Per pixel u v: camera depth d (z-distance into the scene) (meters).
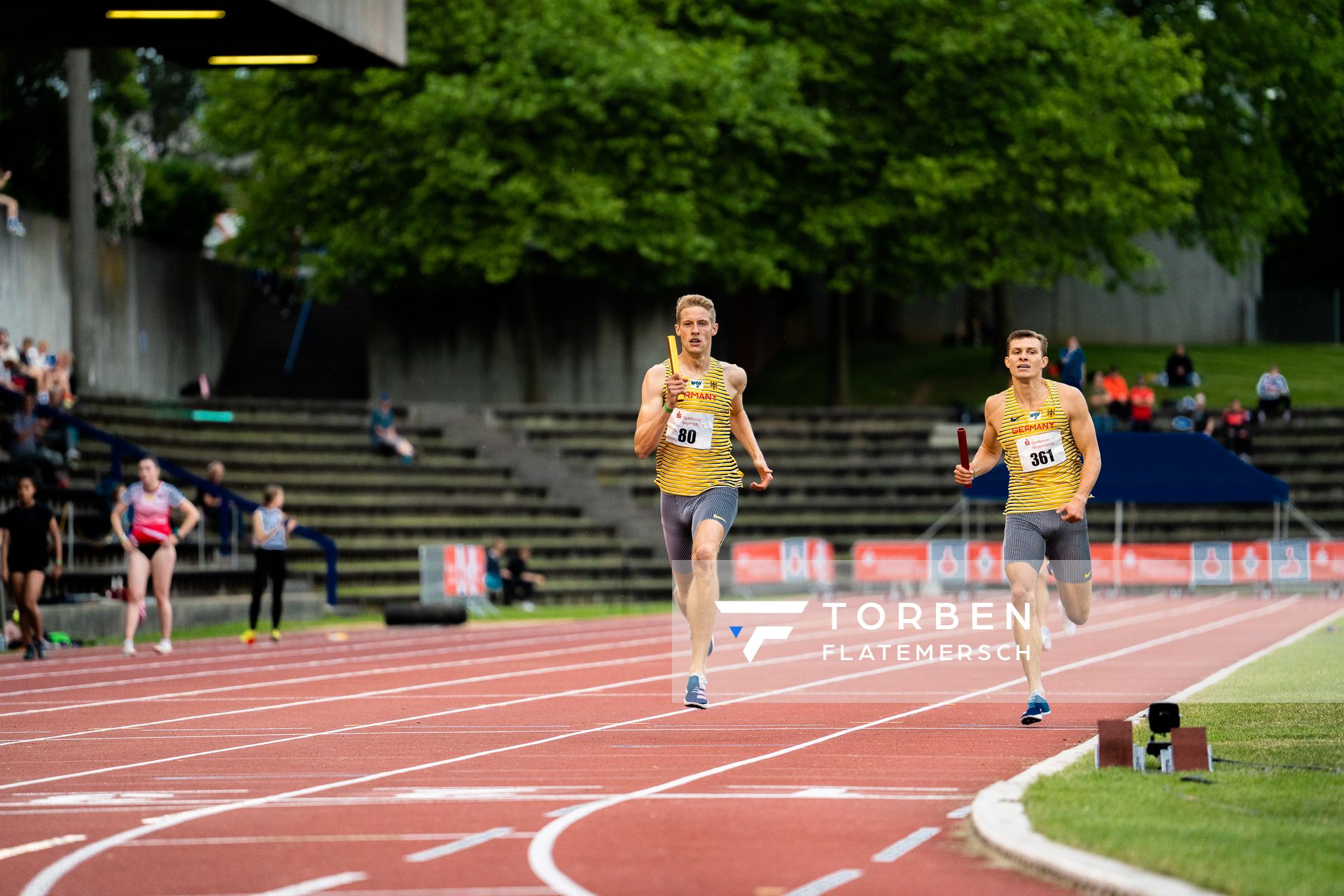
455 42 79.25
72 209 64.69
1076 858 11.72
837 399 89.12
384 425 71.69
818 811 14.83
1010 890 11.37
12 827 14.75
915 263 89.00
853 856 12.71
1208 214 100.44
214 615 51.31
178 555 53.41
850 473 79.12
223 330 98.44
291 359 99.06
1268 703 22.66
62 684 31.52
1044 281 91.75
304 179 84.94
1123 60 85.44
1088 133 84.44
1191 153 98.38
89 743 21.53
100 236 78.25
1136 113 86.44
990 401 20.97
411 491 69.50
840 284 87.25
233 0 35.59
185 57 40.16
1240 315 113.12
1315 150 106.94
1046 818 13.12
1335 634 40.72
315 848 13.40
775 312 101.62
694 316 20.41
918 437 81.81
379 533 65.50
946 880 11.76
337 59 40.88
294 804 15.74
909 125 87.94
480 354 87.31
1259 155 100.50
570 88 78.50
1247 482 36.75
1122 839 12.12
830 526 74.25
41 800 16.41
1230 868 10.96
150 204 92.88
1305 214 104.94
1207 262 112.31
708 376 20.55
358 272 87.81
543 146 80.38
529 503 71.62
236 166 111.56
